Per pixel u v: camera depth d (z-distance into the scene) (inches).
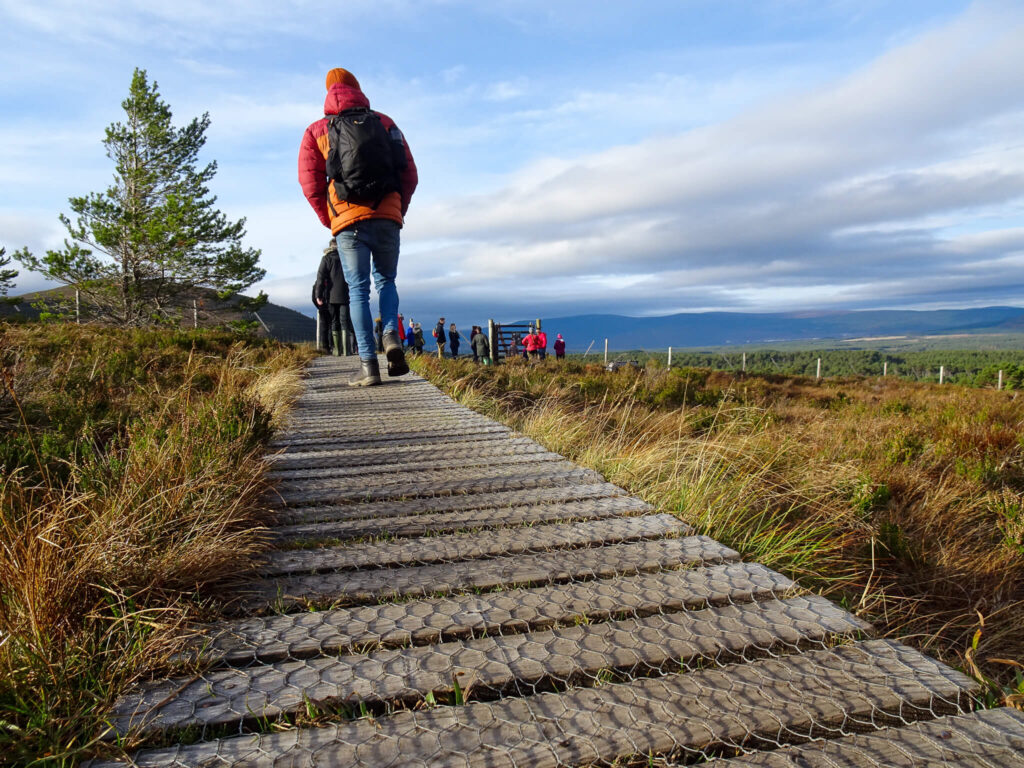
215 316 1214.3
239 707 46.7
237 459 113.0
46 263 1039.0
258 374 292.5
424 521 93.3
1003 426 290.5
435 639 57.5
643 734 43.0
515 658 53.5
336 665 52.9
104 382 219.1
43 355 292.4
